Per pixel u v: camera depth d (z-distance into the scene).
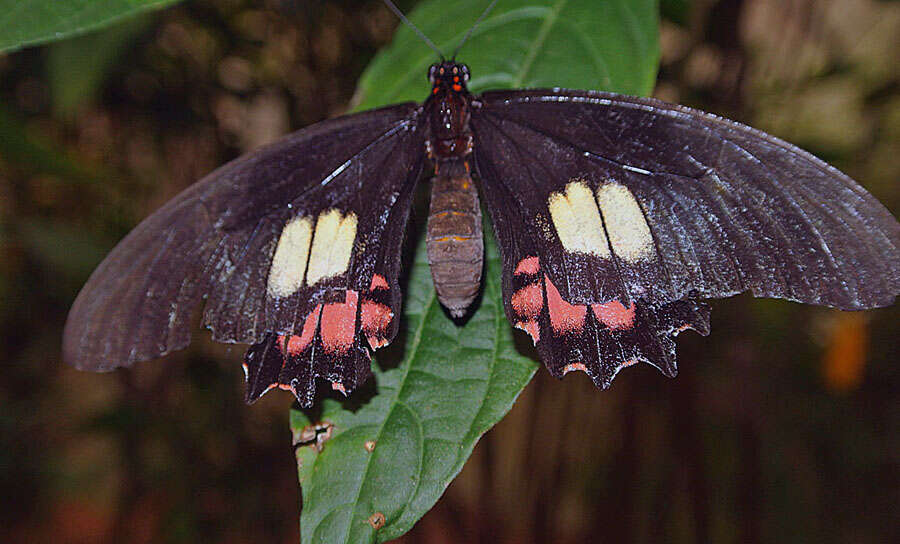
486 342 0.27
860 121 0.37
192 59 0.39
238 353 0.46
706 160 0.26
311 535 0.26
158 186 0.43
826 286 0.26
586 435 0.46
